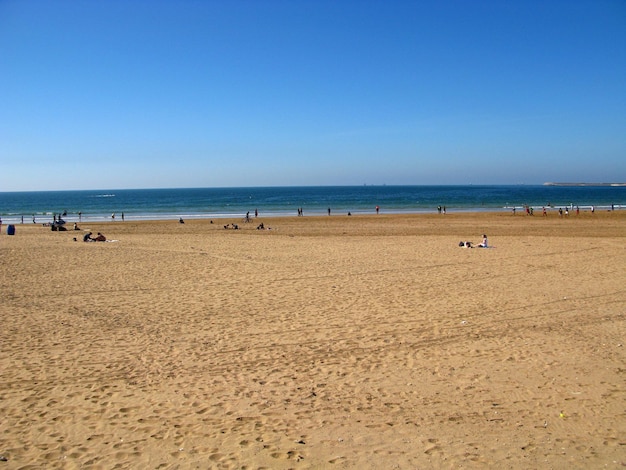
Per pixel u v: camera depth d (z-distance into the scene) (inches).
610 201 3624.5
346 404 229.8
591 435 198.5
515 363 283.4
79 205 3715.6
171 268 629.3
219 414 219.8
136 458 182.7
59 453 186.2
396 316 390.0
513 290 489.4
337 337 335.9
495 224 1531.7
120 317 393.4
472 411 221.8
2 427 207.2
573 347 311.3
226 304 436.1
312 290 494.3
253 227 1480.1
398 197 4586.6
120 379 261.9
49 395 240.7
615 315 390.0
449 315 392.2
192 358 295.7
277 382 257.4
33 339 334.0
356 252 798.5
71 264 656.4
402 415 218.1
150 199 4837.6
